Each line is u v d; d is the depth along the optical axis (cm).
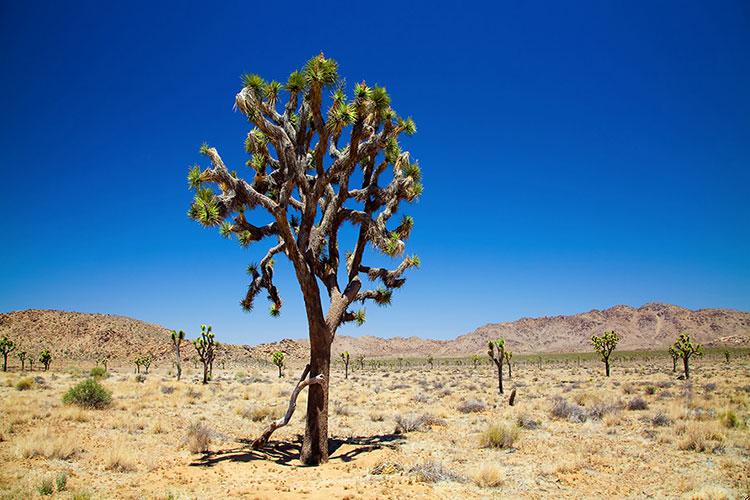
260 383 4041
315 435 1155
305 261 1185
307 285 1173
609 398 2239
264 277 1414
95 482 906
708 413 1681
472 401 2200
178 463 1096
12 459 1009
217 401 2422
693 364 6900
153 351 10206
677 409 1731
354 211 1275
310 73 1065
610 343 4666
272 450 1316
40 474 918
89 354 9631
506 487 915
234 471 1029
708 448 1179
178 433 1459
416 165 1385
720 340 17075
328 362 1207
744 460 1090
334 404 2388
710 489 866
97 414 1709
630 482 946
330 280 1291
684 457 1133
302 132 1190
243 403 2364
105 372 4269
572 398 2527
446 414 1972
